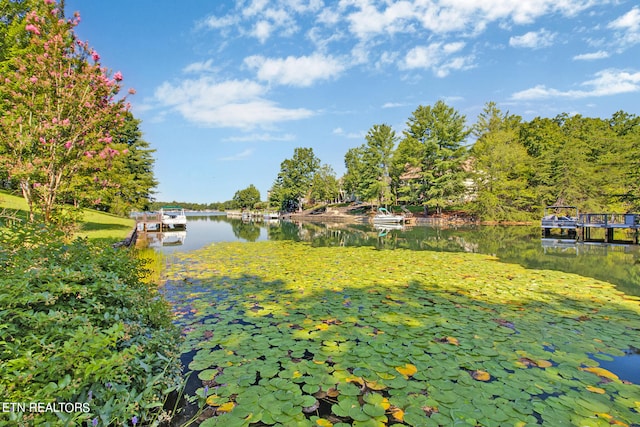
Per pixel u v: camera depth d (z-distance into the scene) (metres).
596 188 26.84
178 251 13.03
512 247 14.62
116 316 2.66
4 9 9.45
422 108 38.50
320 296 6.16
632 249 13.77
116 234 12.59
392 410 2.65
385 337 4.14
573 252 12.79
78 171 7.54
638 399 2.85
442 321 4.77
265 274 8.28
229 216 80.75
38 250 3.24
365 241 17.59
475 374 3.24
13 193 15.68
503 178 30.48
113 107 7.41
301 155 65.25
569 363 3.49
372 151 42.16
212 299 5.93
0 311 2.07
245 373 3.22
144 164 31.83
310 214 57.56
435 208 38.97
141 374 2.56
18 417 1.59
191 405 2.74
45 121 6.61
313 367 3.35
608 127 42.84
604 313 5.18
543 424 2.50
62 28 6.87
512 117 38.94
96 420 1.84
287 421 2.53
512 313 5.16
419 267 9.27
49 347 2.01
